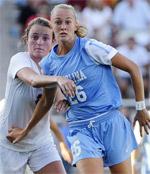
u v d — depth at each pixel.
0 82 36.19
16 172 16.62
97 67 16.44
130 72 16.41
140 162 24.44
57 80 13.42
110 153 16.62
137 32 40.56
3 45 41.56
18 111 16.30
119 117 16.77
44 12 42.41
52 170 16.62
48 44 16.20
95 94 16.48
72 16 16.28
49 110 16.28
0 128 16.53
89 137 16.53
